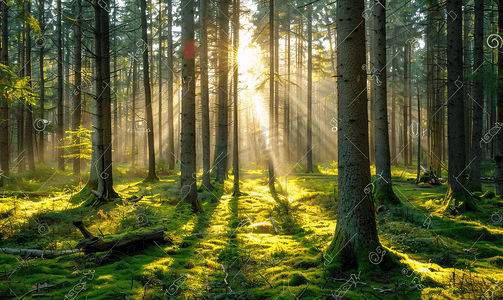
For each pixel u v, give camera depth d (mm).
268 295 3844
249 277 4488
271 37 14219
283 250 5762
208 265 5031
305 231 7387
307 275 4418
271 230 7734
